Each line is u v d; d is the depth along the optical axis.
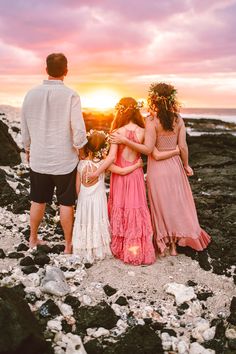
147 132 4.83
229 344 3.56
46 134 4.61
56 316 3.78
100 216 4.82
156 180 4.96
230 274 4.75
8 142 9.39
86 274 4.51
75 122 4.54
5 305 3.15
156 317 3.88
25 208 6.26
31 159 4.78
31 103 4.59
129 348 3.38
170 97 4.77
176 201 4.98
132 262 4.77
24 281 4.24
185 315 3.97
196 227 5.11
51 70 4.52
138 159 4.93
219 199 8.20
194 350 3.46
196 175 10.71
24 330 3.10
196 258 5.05
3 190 6.68
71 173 4.75
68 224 4.90
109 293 4.19
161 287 4.38
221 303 4.19
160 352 3.46
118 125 4.90
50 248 5.01
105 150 4.87
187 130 32.88
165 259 4.98
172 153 4.96
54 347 3.38
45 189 4.85
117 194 4.88
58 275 4.22
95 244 4.79
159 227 5.03
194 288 4.42
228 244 5.52
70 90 4.54
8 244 5.18
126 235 4.80
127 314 3.90
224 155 13.87
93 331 3.64
